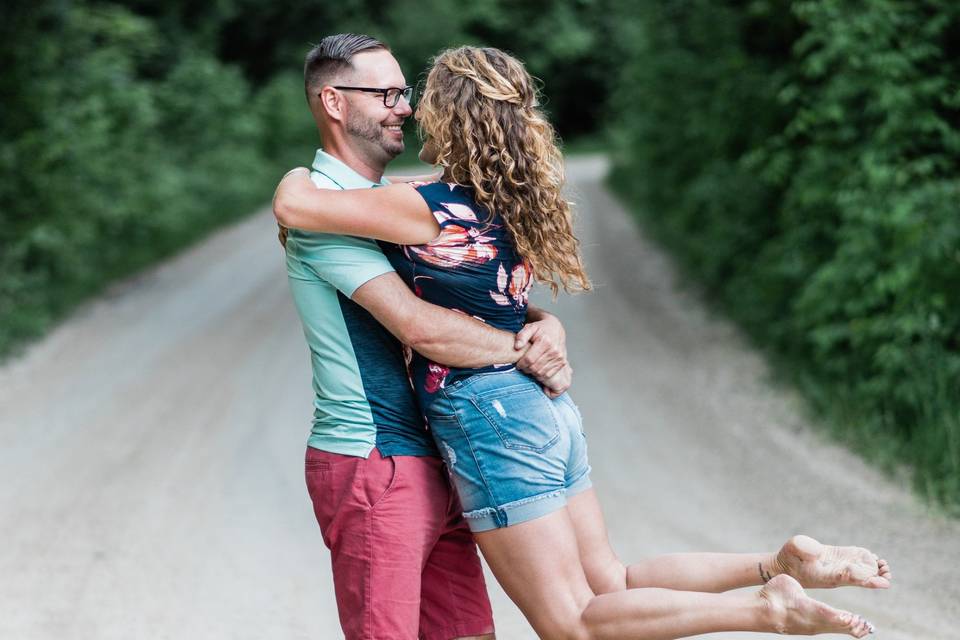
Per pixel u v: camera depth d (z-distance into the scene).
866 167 6.58
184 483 5.84
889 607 4.06
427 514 2.64
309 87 2.71
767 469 5.92
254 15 30.14
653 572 2.62
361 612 2.61
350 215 2.51
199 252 16.23
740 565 2.51
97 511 5.41
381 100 2.65
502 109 2.53
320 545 4.91
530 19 38.22
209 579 4.52
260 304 11.73
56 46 13.11
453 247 2.54
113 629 4.03
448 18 32.88
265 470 6.04
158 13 24.00
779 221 8.87
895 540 4.80
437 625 2.87
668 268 12.98
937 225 6.30
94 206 13.12
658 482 5.75
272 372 8.55
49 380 8.61
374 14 32.88
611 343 9.39
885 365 6.26
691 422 6.93
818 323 7.18
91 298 12.44
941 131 6.92
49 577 4.55
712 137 10.43
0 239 11.48
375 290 2.53
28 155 11.91
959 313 6.37
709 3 9.89
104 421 7.24
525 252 2.58
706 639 3.83
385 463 2.62
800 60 8.58
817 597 4.20
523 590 2.53
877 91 6.83
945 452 5.63
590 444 6.50
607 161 28.45
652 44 14.15
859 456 6.09
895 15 6.80
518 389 2.57
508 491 2.51
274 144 26.17
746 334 9.30
